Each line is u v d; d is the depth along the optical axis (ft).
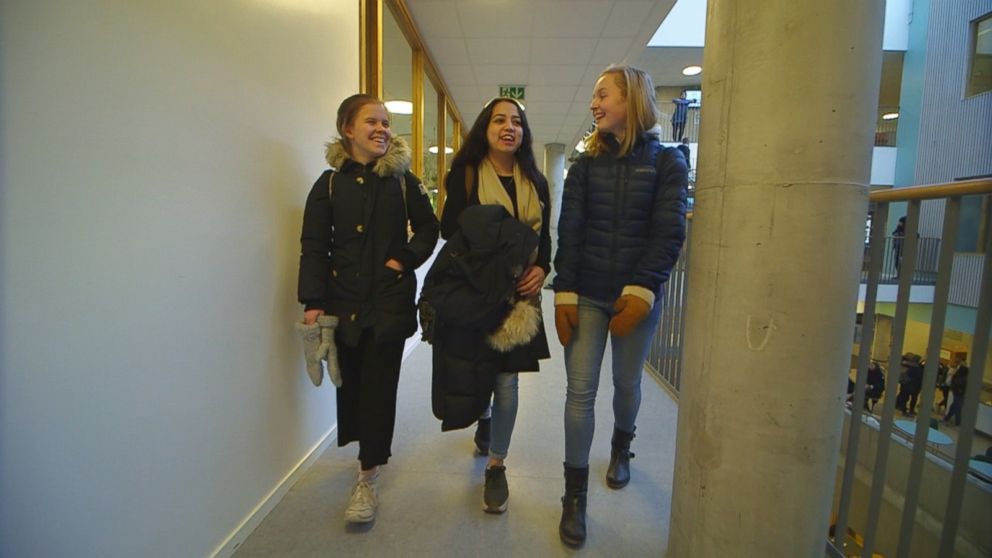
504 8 12.26
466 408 4.75
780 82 3.16
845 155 3.15
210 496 4.15
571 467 4.75
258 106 4.73
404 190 5.24
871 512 4.09
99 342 3.01
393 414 5.17
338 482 5.74
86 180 2.87
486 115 4.79
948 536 3.45
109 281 3.05
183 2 3.61
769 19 3.17
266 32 4.86
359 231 4.81
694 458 3.84
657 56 28.89
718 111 3.51
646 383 9.58
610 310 4.72
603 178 4.58
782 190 3.22
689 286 3.96
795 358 3.31
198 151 3.84
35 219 2.61
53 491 2.77
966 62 24.94
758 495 3.49
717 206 3.55
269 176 4.98
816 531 3.53
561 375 10.19
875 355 14.71
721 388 3.58
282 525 4.93
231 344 4.40
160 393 3.53
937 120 26.27
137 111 3.22
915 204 3.67
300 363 5.79
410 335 5.13
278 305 5.23
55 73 2.66
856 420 4.36
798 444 3.39
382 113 4.96
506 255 4.43
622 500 5.43
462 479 5.89
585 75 17.24
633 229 4.49
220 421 4.27
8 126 2.46
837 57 3.08
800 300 3.26
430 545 4.67
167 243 3.54
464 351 4.71
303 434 5.92
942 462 6.66
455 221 4.92
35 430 2.66
